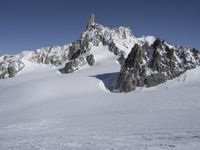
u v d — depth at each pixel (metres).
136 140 22.16
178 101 50.56
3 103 80.69
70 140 24.23
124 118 39.12
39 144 23.25
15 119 50.09
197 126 27.03
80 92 86.00
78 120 41.16
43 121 42.28
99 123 35.81
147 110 46.56
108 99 66.00
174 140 21.12
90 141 23.16
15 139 27.05
